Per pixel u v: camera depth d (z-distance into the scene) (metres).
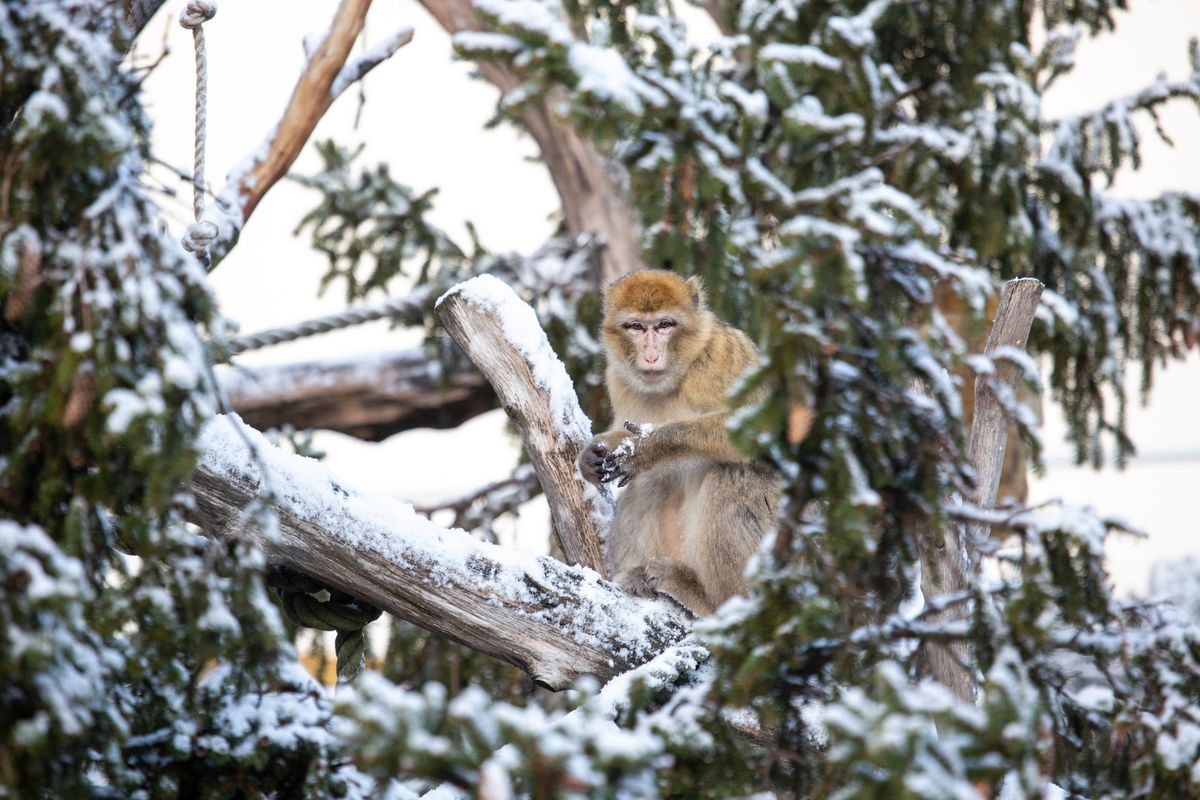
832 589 6.85
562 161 17.62
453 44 8.02
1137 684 7.55
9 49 6.06
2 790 5.36
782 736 7.32
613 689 7.52
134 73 7.39
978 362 7.73
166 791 6.68
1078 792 8.25
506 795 4.77
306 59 11.89
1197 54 15.32
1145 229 15.84
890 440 7.00
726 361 11.88
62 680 5.50
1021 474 17.20
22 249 5.93
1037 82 15.16
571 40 8.05
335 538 8.16
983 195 14.32
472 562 8.40
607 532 10.60
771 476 10.70
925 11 15.34
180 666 6.44
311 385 17.98
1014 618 6.57
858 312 6.88
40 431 6.05
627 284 12.10
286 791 7.03
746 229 8.23
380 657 17.38
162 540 6.26
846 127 8.75
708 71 13.16
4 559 5.36
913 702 5.30
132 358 6.05
